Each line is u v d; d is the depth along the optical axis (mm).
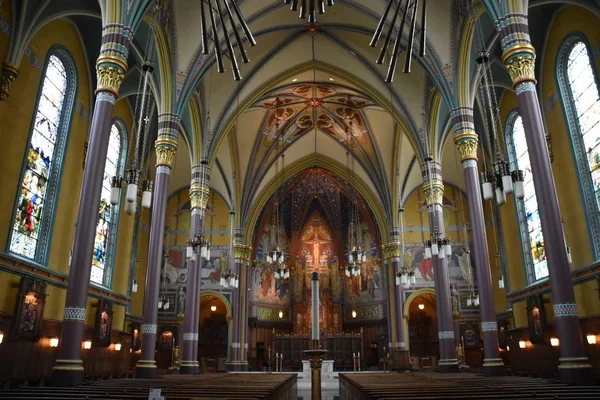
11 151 14719
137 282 28000
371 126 30062
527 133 12359
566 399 6953
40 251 16531
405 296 31469
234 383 12094
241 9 19094
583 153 17078
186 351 20125
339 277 39562
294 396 19484
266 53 22938
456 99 18016
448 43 18094
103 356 21094
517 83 12695
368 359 35906
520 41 12773
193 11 18109
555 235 11547
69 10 16172
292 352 35656
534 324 20250
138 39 17938
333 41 22922
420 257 32250
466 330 30781
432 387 9719
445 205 33188
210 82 22516
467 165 17594
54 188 17281
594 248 16344
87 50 19344
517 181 11641
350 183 34781
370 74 23672
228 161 31234
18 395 7668
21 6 14641
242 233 32406
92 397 7344
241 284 31797
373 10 19328
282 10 20578
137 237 26859
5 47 14258
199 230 21531
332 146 33625
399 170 30984
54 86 17594
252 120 29531
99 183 12273
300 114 30484
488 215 29328
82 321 11367
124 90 21422
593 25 16078
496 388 9164
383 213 33219
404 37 19125
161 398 5918
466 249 31984
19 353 14836
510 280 23500
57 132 17797
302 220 41156
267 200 34656
